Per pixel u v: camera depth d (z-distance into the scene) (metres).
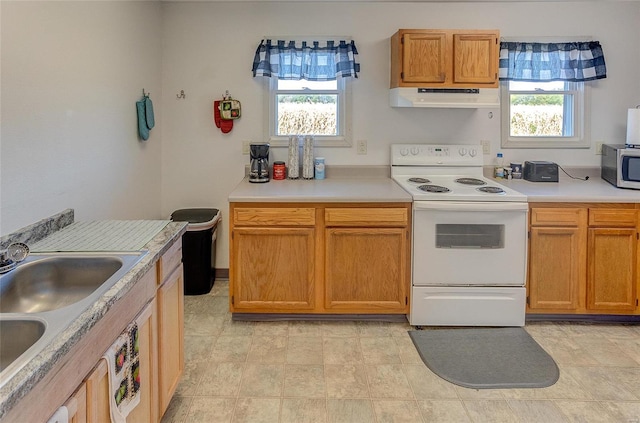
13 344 1.15
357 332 2.85
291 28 3.51
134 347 1.48
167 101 3.57
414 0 3.46
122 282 1.40
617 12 3.47
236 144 3.62
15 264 1.57
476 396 2.18
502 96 3.57
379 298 2.91
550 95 3.65
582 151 3.59
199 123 3.60
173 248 1.97
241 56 3.54
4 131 1.70
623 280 2.90
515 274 2.86
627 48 3.50
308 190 3.01
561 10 3.46
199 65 3.54
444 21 3.49
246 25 3.51
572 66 3.47
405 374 2.37
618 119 3.56
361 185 3.23
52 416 1.00
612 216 2.85
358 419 2.01
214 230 3.58
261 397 2.16
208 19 3.51
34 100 1.88
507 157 3.62
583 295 2.92
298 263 2.89
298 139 3.56
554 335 2.81
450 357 2.54
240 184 3.28
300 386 2.26
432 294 2.87
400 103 3.25
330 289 2.90
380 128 3.59
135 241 1.85
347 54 3.43
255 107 3.58
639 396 2.17
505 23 3.48
